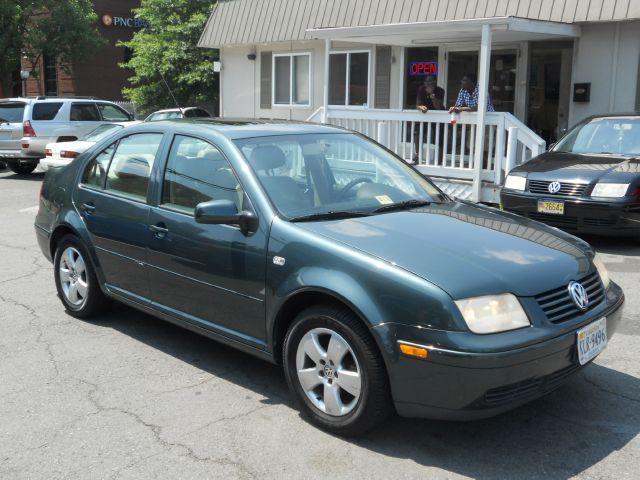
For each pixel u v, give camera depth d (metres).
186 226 4.37
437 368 3.18
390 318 3.30
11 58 25.59
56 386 4.33
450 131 13.23
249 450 3.52
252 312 3.99
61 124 16.19
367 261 3.46
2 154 16.09
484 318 3.21
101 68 28.50
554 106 12.65
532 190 8.16
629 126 8.91
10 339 5.17
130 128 5.19
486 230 3.96
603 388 4.24
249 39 16.30
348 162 4.67
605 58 11.49
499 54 13.23
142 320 5.60
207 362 4.71
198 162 4.50
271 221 3.93
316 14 14.95
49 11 25.39
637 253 7.72
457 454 3.46
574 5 11.20
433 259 3.45
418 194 4.65
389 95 14.59
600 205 7.61
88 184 5.39
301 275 3.66
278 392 4.23
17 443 3.62
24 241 8.87
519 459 3.41
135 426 3.79
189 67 23.00
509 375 3.16
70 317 5.68
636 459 3.41
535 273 3.48
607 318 3.69
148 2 23.61
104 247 5.09
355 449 3.51
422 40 13.16
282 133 4.63
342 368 3.56
